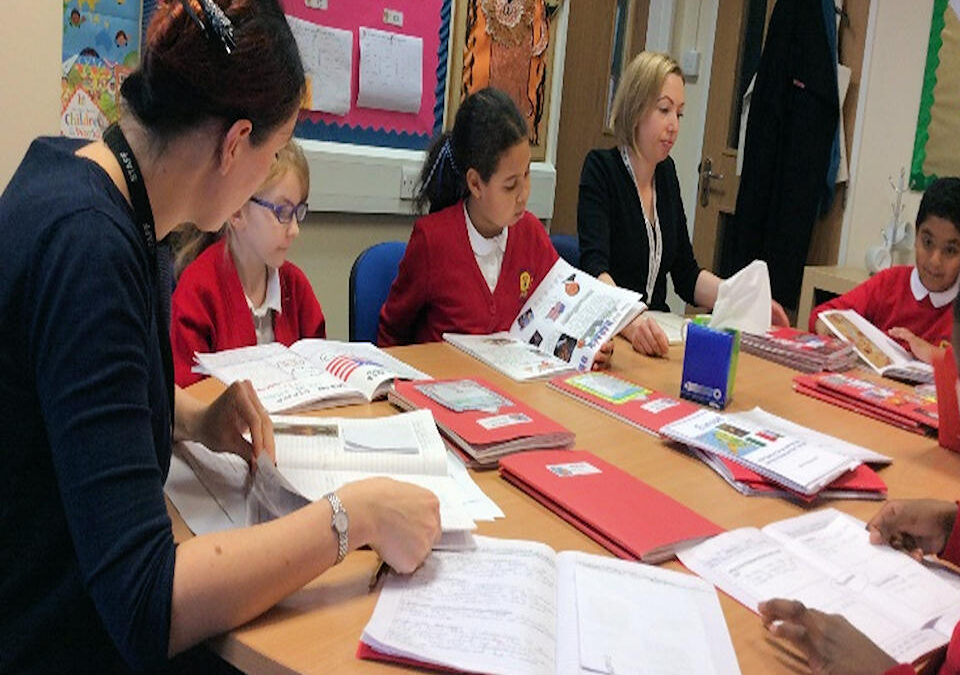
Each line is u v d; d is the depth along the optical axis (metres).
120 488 0.83
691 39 4.56
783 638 0.95
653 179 2.78
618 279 2.75
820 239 4.06
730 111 4.41
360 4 3.12
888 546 1.21
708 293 2.85
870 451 1.54
